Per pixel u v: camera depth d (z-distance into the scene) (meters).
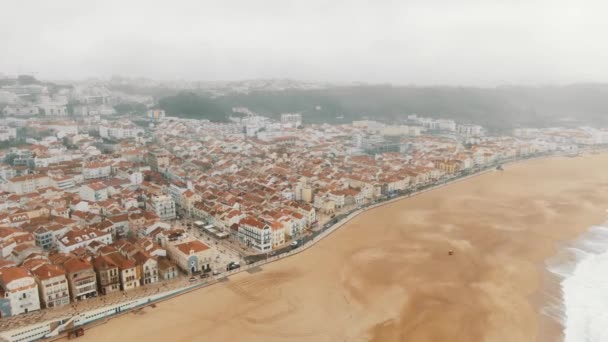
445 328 117.94
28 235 158.38
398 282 144.88
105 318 120.31
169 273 143.75
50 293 121.56
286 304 129.12
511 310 128.88
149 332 113.75
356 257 165.62
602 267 161.62
